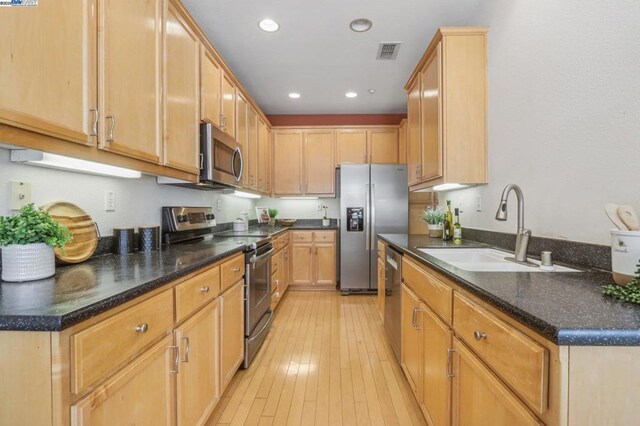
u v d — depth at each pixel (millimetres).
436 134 2188
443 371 1312
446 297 1280
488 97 2072
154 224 2154
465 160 2094
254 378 2105
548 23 1530
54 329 711
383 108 4465
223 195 3551
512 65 1824
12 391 728
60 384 726
